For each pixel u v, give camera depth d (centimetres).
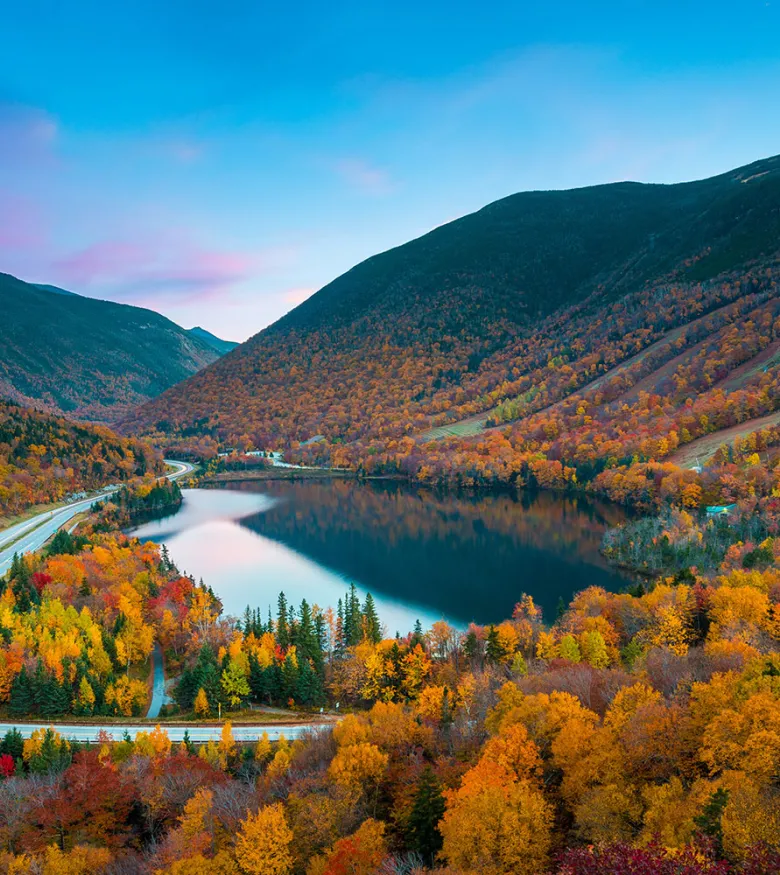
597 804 4753
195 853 5481
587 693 7256
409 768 6506
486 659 11231
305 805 5850
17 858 5703
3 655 10750
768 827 3878
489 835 4584
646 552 18788
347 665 11256
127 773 7112
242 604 17900
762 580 11575
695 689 5919
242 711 10538
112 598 14662
